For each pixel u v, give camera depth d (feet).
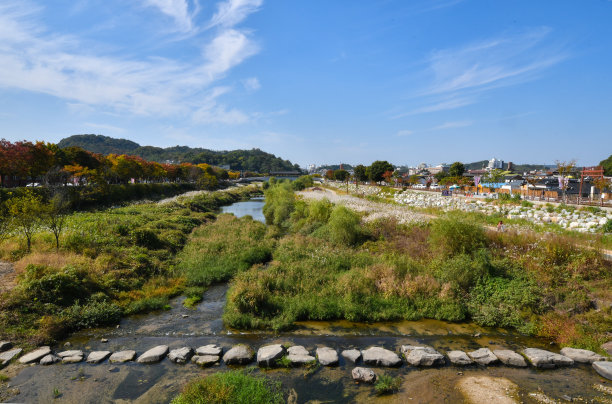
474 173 326.03
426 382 26.22
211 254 64.23
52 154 127.95
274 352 29.63
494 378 26.91
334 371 27.73
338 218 71.31
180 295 46.70
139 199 165.48
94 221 75.72
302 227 94.27
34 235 59.57
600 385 25.91
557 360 28.96
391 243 65.26
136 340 33.27
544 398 24.13
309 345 32.55
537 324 35.78
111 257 52.08
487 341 33.76
